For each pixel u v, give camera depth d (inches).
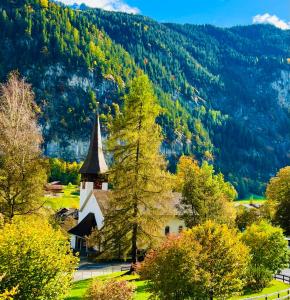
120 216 1486.2
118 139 1510.8
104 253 1523.1
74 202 4421.8
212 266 1010.1
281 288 1571.1
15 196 1381.6
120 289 933.2
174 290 973.8
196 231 1066.7
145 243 1509.6
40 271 838.5
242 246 1079.6
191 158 3080.7
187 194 2059.5
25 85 1679.4
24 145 1424.7
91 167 2709.2
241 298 1359.5
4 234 860.0
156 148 1507.1
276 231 1595.7
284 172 3516.2
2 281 806.5
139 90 1499.8
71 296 1266.0
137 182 1475.1
